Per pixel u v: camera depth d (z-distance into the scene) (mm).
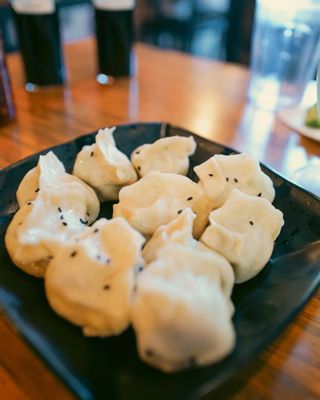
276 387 138
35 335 129
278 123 338
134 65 461
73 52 490
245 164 211
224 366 126
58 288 142
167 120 334
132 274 143
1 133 299
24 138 294
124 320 136
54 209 182
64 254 148
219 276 153
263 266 175
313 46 356
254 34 394
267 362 146
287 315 143
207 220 196
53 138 296
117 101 367
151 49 521
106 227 160
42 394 134
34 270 161
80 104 357
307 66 366
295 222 197
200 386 119
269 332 137
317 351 151
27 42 353
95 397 114
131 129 264
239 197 187
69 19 731
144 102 367
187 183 206
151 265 143
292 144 306
